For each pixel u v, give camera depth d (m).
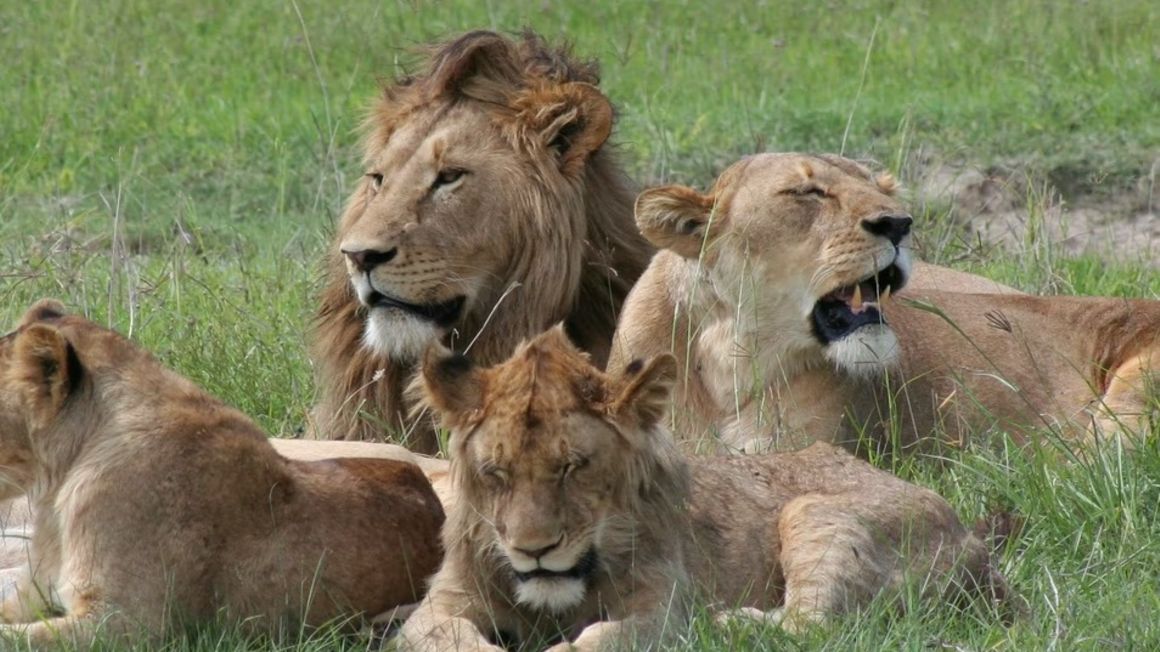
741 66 24.14
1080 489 10.23
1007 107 21.19
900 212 10.30
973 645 8.18
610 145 11.86
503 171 10.84
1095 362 11.88
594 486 7.67
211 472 8.30
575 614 8.02
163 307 14.08
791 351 10.74
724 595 8.56
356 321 11.16
